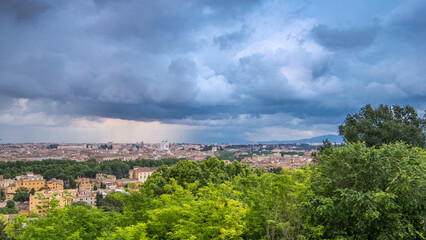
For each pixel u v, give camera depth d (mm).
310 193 14812
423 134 33906
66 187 123875
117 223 15820
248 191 16094
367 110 38719
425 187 13828
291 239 13156
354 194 13375
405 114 38312
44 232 12547
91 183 129250
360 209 13430
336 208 13719
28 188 116125
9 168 150250
